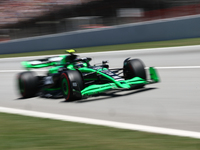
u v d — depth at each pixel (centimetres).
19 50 8694
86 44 7644
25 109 2455
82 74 2545
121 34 7212
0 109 2495
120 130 1681
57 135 1686
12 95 3173
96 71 2559
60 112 2214
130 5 8275
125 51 6025
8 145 1592
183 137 1502
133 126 1734
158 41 6806
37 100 2767
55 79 2750
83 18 8706
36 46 8362
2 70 5403
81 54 6412
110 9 8538
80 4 9231
